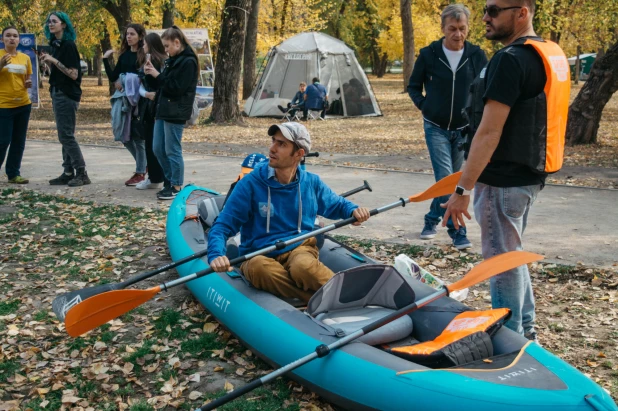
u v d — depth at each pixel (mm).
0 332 4652
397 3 41312
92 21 22000
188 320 4848
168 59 8133
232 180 9891
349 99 22484
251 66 28000
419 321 3902
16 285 5598
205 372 4047
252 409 3588
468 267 5934
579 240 6570
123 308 4016
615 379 3895
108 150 13406
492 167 3748
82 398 3766
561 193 8836
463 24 5973
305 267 4066
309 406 3600
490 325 3479
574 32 26484
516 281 3857
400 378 3123
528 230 6977
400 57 42250
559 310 4969
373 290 4062
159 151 8438
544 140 3629
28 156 12555
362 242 6660
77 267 6059
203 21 24953
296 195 4332
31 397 3791
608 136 15383
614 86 13758
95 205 8312
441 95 6086
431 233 6750
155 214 7859
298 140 4125
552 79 3562
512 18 3652
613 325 4664
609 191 8938
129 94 8844
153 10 22797
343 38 45719
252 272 4164
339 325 3820
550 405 2852
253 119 21609
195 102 8391
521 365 3148
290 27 30484
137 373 4059
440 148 6195
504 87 3486
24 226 7395
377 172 10695
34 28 27922
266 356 3865
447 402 2959
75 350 4355
